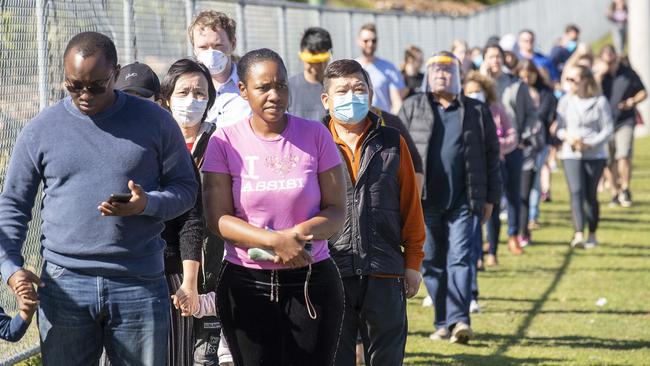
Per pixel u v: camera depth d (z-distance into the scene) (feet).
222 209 27.07
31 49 38.11
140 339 25.59
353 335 32.73
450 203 47.03
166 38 51.26
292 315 27.20
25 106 37.55
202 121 32.94
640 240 80.33
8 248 24.57
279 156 27.12
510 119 71.36
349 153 32.76
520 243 77.97
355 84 32.37
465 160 46.85
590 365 44.37
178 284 29.55
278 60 26.76
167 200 25.07
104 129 25.02
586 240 79.82
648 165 131.75
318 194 27.35
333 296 27.61
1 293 36.22
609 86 97.09
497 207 69.00
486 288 62.69
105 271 25.07
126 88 31.96
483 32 145.59
